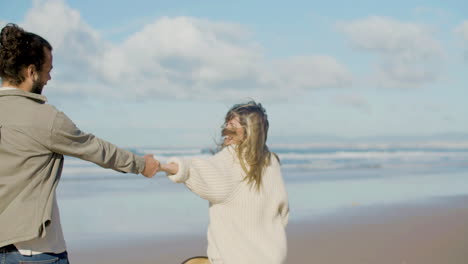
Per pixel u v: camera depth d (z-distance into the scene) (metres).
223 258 2.45
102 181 13.66
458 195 11.17
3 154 2.18
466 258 5.65
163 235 6.88
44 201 2.22
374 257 5.69
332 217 8.16
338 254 5.83
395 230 7.19
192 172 2.39
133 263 5.58
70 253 5.90
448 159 25.30
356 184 13.14
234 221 2.50
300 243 6.36
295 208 9.05
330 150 34.25
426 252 5.92
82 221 7.74
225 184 2.46
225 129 2.60
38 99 2.31
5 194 2.16
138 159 2.52
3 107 2.23
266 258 2.46
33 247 2.25
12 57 2.26
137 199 10.08
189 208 9.03
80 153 2.32
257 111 2.60
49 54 2.40
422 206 9.39
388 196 10.88
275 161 2.70
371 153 30.23
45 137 2.22
